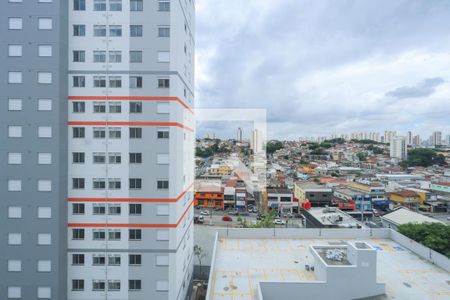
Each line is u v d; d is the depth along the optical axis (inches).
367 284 822.5
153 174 1016.9
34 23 959.6
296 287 822.5
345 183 3718.0
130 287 1025.5
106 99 1010.7
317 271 911.0
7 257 969.5
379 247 1178.6
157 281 1026.1
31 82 962.1
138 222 1021.8
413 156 6215.6
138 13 1005.8
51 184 967.6
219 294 825.5
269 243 1214.3
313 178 4089.6
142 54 1008.2
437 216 2876.5
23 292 968.9
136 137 1015.6
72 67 1006.4
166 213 1022.4
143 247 1024.2
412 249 1138.7
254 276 927.7
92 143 1011.3
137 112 1014.4
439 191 3476.9
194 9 1326.3
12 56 962.7
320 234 1280.8
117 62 1010.1
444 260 983.6
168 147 1015.6
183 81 1099.9
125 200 1019.3
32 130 963.3
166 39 1006.4
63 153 986.1
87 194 1016.2
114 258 1025.5
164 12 1005.8
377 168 5442.9
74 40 1006.4
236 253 1107.9
